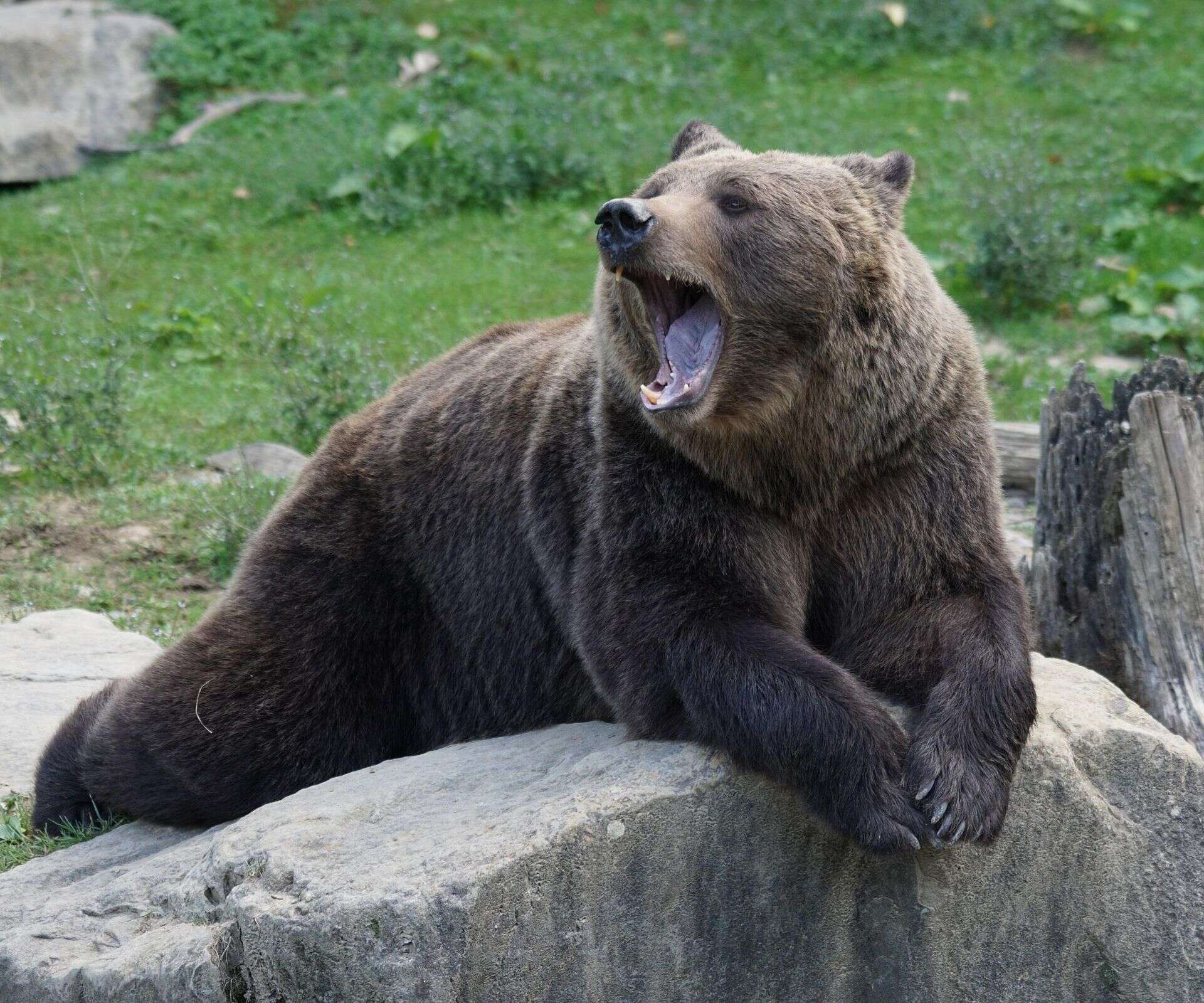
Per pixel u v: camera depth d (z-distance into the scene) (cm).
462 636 1023
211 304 2452
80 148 3041
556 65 3294
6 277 2577
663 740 834
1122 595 1139
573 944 750
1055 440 1220
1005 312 2362
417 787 848
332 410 1958
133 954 772
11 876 969
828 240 844
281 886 760
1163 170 2678
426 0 3550
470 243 2672
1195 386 1196
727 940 792
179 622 1510
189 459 1919
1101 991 855
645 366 851
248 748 1012
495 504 988
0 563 1634
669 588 841
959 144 2906
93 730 1065
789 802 794
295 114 3131
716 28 3456
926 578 873
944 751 784
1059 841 827
